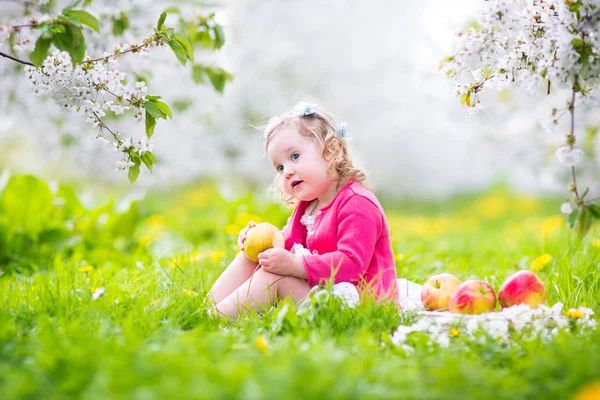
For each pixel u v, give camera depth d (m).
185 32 4.45
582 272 4.19
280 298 3.46
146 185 10.34
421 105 12.92
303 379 1.92
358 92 12.76
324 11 12.45
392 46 12.75
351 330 2.80
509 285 3.33
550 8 3.21
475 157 13.36
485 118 8.58
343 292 3.33
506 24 3.13
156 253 6.06
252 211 7.27
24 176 5.62
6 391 1.93
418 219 11.13
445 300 3.38
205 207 10.38
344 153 3.81
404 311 3.33
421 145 13.32
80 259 5.25
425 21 12.60
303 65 12.43
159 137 9.14
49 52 3.37
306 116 3.78
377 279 3.54
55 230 5.54
